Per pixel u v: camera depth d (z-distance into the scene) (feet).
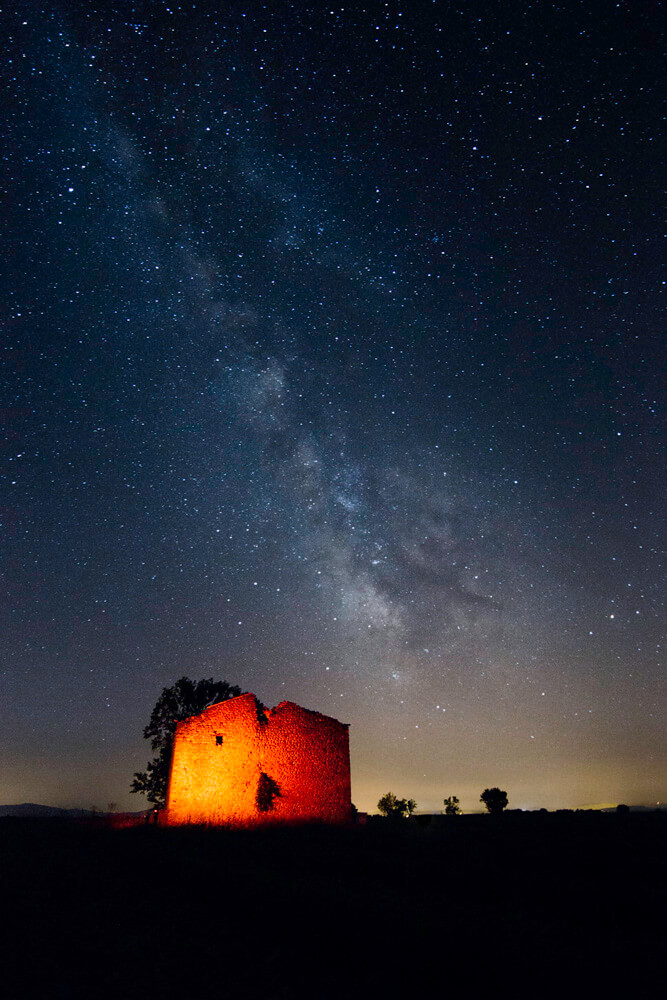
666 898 41.09
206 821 71.56
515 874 46.88
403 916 31.32
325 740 83.46
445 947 27.35
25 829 66.80
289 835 62.23
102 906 35.88
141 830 63.52
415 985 24.68
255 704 78.95
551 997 23.52
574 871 49.70
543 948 27.91
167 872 42.70
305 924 30.68
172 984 25.61
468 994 23.94
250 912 33.30
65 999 24.21
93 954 28.66
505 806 111.55
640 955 28.14
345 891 36.58
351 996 24.16
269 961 27.63
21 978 25.90
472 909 35.94
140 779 103.45
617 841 64.13
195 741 79.66
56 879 42.09
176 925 32.55
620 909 38.47
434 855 54.08
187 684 109.50
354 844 58.44
